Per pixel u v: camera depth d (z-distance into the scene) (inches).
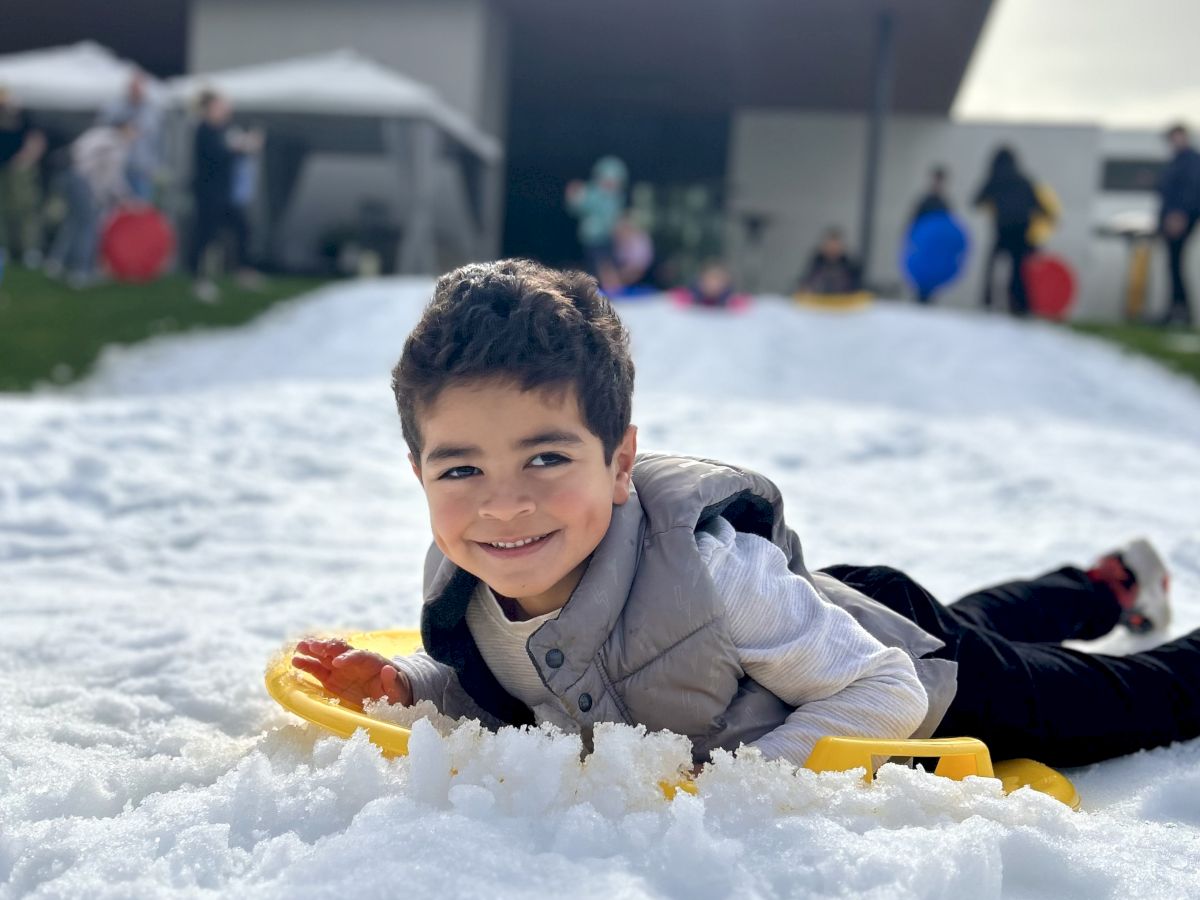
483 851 57.5
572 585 74.0
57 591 143.7
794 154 1003.3
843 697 72.8
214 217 552.4
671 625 71.1
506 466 67.1
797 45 840.3
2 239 603.5
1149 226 875.4
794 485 238.8
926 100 944.3
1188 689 88.6
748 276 1008.2
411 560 167.5
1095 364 506.6
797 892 57.0
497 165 810.8
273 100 614.2
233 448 245.1
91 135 548.1
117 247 538.0
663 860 58.3
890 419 318.3
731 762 66.3
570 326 67.3
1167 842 66.4
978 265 954.7
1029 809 66.4
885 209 982.4
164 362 452.1
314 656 83.2
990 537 187.0
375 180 757.9
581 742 69.6
